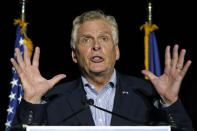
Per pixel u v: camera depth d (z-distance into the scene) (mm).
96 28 2676
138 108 2578
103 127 1819
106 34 2691
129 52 5980
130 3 5930
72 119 2535
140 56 5957
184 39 5676
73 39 2828
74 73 6082
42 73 6043
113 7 5953
